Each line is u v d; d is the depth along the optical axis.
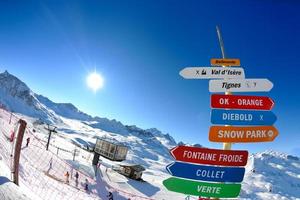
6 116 40.56
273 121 5.95
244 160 5.73
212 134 5.79
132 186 64.69
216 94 5.97
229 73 6.09
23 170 18.02
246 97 6.00
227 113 5.88
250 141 5.80
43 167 33.44
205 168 5.65
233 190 5.61
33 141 46.59
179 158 5.66
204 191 5.59
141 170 74.69
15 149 7.86
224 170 5.64
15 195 6.56
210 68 6.11
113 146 70.44
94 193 39.06
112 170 73.88
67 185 30.77
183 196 69.25
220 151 5.69
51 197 16.16
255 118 5.91
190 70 6.11
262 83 6.07
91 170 60.88
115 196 44.50
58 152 66.38
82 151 101.62
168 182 5.58
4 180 7.16
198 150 5.70
